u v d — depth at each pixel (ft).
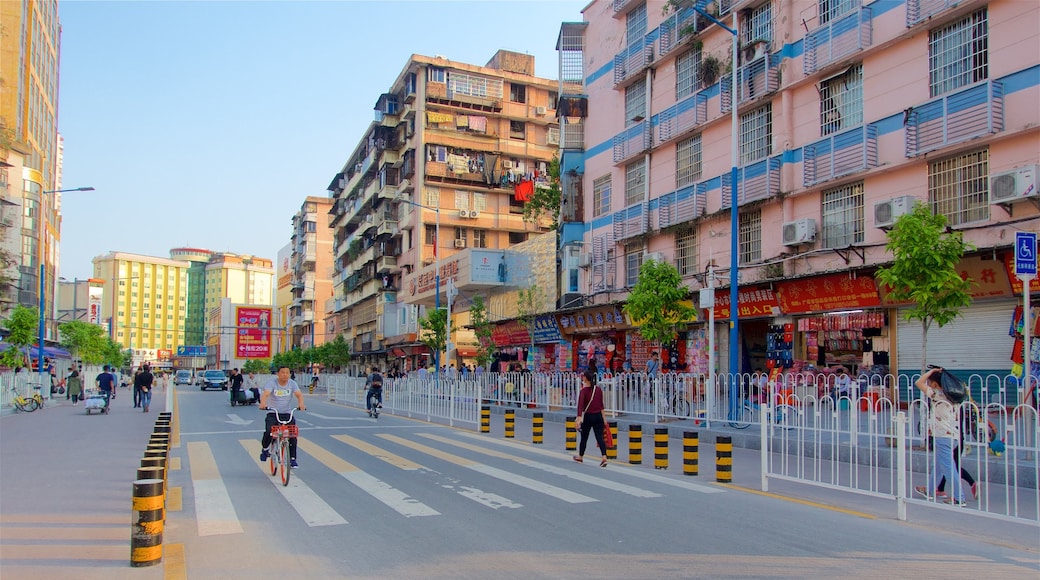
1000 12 56.03
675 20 91.61
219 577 20.06
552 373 77.10
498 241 184.24
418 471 39.22
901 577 19.88
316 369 214.07
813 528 25.91
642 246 97.30
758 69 78.84
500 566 20.89
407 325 183.93
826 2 72.13
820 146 70.90
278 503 30.60
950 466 29.25
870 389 42.39
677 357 90.43
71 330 216.13
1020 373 54.03
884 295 63.16
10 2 180.96
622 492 32.96
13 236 179.11
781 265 73.97
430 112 178.19
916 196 61.36
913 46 62.85
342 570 20.70
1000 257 54.24
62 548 23.06
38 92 208.13
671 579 19.51
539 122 187.73
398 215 195.83
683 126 90.02
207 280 523.29
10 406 97.04
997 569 20.85
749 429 54.24
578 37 118.83
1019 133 53.67
